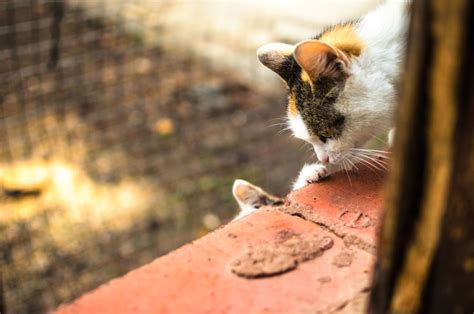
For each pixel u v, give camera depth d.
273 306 0.65
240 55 2.06
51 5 2.10
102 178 1.57
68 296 1.27
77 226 1.43
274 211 0.74
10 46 1.98
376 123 0.88
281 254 0.69
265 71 1.99
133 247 1.38
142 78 2.01
